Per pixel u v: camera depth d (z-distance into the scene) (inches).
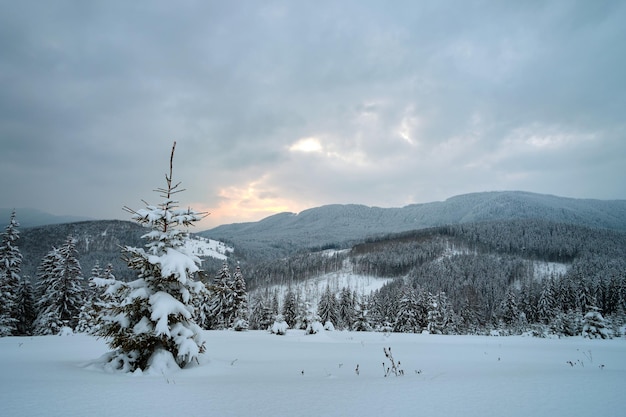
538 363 486.9
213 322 2001.7
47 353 552.1
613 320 2237.9
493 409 191.5
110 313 362.9
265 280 6850.4
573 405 197.9
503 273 5447.8
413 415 182.1
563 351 707.4
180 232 394.6
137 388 254.2
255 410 194.2
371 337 1184.2
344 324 2957.7
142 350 365.1
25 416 178.5
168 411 192.2
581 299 3026.6
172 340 363.6
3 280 1330.0
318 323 1277.1
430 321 2261.3
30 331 1675.7
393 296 3272.6
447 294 4453.7
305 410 193.9
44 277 1626.5
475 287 4830.2
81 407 197.3
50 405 200.5
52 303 1534.2
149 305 364.8
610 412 184.1
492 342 978.7
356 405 203.3
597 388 241.1
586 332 1439.5
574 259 6264.8
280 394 234.8
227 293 1990.7
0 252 1381.6
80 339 870.4
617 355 630.5
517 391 233.9
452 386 253.3
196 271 383.2
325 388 254.7
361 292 5989.2
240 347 753.6
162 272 358.9
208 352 642.2
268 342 920.9
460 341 1011.9
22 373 323.9
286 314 2527.1
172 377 322.3
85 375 317.7
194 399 220.4
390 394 230.8
